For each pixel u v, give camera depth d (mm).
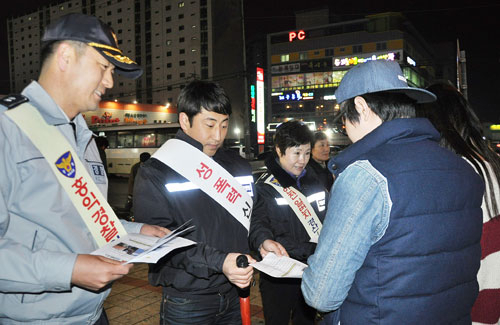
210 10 61031
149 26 67062
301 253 2238
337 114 1516
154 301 3773
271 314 2309
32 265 1132
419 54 62406
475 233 1330
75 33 1328
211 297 1761
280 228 2332
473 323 1581
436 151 1289
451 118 1668
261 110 25109
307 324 2320
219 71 61500
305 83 63625
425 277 1184
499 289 1549
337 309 1377
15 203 1235
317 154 3795
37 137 1288
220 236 1818
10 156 1218
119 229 1516
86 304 1350
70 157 1373
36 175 1252
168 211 1744
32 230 1258
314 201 2590
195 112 1806
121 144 18469
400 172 1191
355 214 1192
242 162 2152
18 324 1279
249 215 1930
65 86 1360
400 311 1171
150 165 1790
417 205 1175
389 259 1182
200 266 1629
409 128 1256
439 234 1203
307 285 1297
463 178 1299
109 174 19078
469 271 1301
